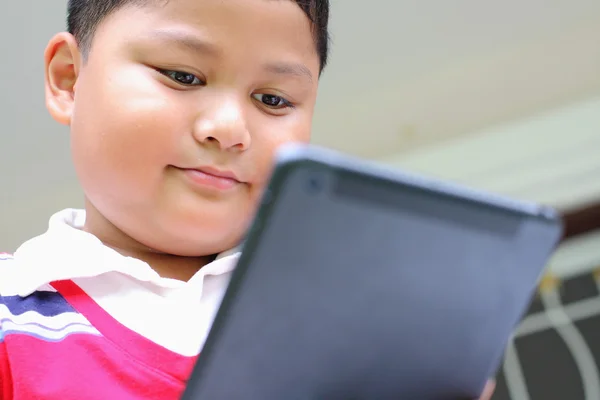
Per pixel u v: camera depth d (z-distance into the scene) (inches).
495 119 58.9
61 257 24.2
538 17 55.1
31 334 22.1
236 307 14.7
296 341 15.6
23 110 53.6
